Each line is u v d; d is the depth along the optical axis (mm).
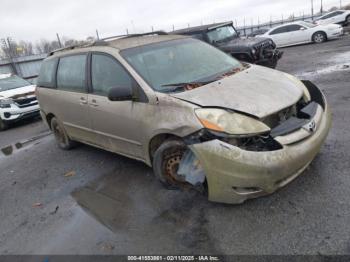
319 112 3371
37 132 8539
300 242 2699
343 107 5742
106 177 4621
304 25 19344
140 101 3752
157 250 2943
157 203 3674
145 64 4012
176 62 4199
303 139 3068
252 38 11352
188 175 3375
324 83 8070
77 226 3549
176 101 3377
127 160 5059
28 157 6367
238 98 3248
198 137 3082
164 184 3807
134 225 3363
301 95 3502
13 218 4027
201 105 3203
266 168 2844
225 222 3121
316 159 3904
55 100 5516
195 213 3354
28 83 11195
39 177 5176
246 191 2988
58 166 5473
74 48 5234
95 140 4965
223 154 2924
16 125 10336
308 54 14695
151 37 4707
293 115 3328
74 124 5293
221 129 2959
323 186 3359
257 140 2945
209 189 3113
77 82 4949
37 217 3926
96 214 3711
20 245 3424
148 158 3971
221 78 3836
